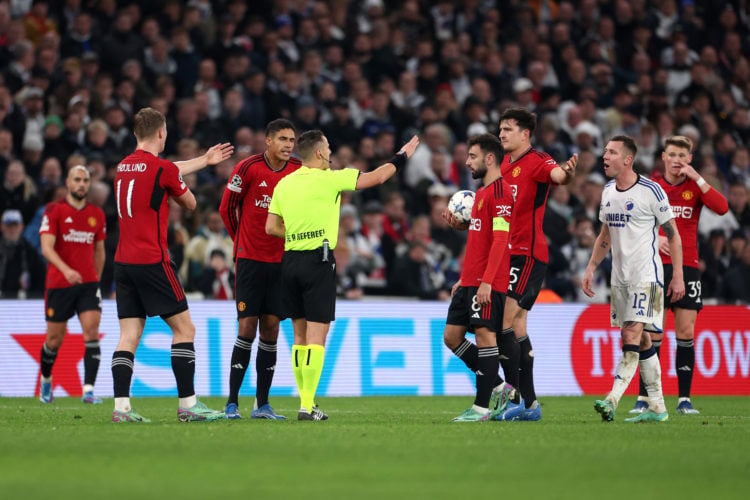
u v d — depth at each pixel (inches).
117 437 892.6
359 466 715.4
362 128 2536.9
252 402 1624.0
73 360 1734.7
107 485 626.2
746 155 2834.6
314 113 2449.6
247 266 1189.7
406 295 2095.2
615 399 1114.1
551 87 2763.3
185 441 859.4
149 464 719.7
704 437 932.0
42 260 1907.0
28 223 1982.0
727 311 2044.8
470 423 1082.1
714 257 2299.5
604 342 2007.9
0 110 2167.8
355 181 1114.1
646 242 1119.0
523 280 1153.4
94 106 2220.7
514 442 866.1
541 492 613.9
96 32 2486.5
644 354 1149.7
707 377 2011.6
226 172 2183.8
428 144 2477.9
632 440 895.1
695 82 3029.0
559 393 1958.7
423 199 2375.7
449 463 733.3
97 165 2058.3
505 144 1177.4
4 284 1878.7
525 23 2999.5
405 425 1043.9
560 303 1980.8
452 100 2637.8
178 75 2480.3
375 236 2214.6
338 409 1460.4
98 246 1606.8
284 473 681.0
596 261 1181.7
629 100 2893.7
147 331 1760.6
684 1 3326.8
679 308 1434.5
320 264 1113.4
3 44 2369.6
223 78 2498.8
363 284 2156.7
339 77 2655.0
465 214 1214.3
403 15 2940.5
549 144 2576.3
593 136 2672.2
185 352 1095.0
